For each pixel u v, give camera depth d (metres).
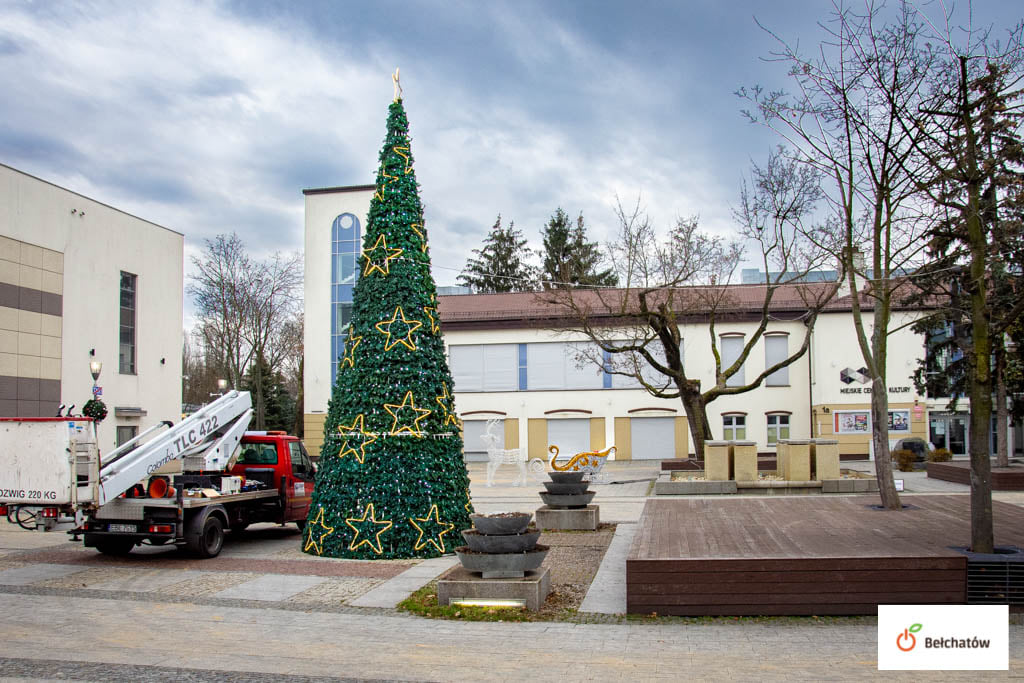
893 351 36.78
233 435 14.48
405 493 12.55
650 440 39.84
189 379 64.94
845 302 36.16
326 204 42.31
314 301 42.06
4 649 7.47
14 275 25.31
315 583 10.59
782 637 7.55
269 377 52.88
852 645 7.22
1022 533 9.95
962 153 9.29
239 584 10.59
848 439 36.78
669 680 6.35
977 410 8.56
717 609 8.35
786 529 10.62
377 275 13.39
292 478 15.50
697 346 39.31
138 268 31.31
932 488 21.69
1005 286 16.95
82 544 14.50
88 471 11.19
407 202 13.70
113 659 7.11
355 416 12.91
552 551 12.70
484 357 41.28
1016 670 6.43
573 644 7.48
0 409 24.59
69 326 27.53
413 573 11.17
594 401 40.28
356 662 7.00
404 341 13.05
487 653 7.24
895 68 10.31
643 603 8.47
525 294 44.31
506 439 40.72
